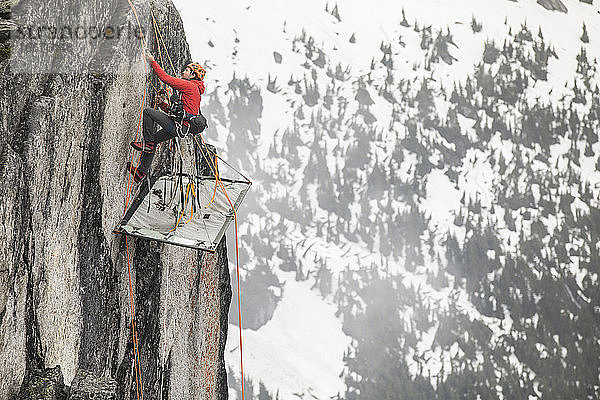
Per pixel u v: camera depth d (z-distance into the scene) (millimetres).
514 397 177375
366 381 177750
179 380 21344
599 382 187500
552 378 185625
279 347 186750
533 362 190000
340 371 181500
